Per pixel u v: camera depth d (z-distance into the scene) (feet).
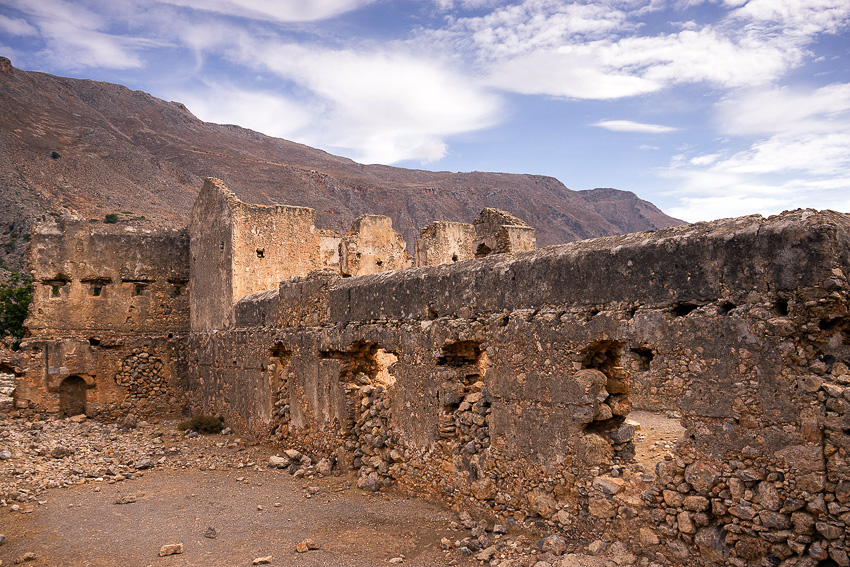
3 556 28.91
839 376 19.52
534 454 28.53
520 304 29.94
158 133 572.51
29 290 92.53
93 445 52.85
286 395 51.75
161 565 27.43
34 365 67.72
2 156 339.57
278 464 45.60
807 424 19.58
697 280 22.68
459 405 33.94
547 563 24.67
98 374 71.20
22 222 253.44
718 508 21.44
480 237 64.95
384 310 39.52
